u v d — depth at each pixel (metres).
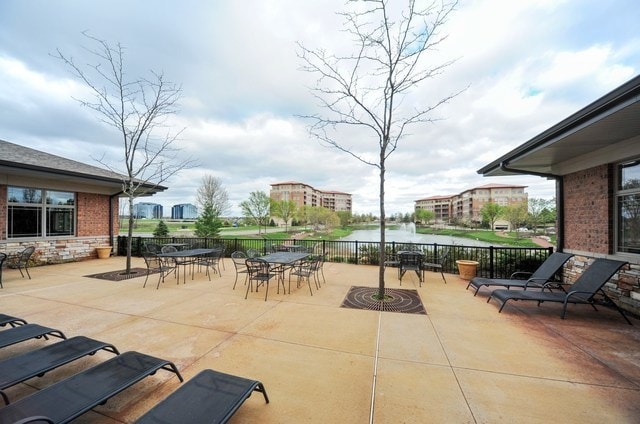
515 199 58.19
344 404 2.32
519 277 7.41
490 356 3.16
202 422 1.72
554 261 5.85
